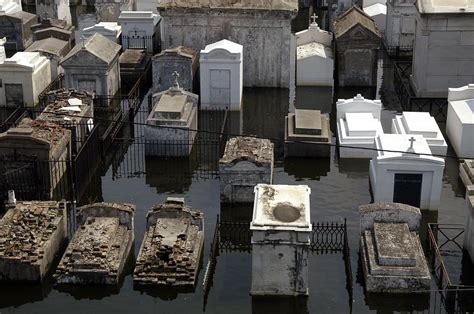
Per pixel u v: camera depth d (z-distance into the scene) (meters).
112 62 39.19
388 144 28.89
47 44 42.28
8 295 23.50
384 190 28.23
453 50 38.66
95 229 24.94
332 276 24.36
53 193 29.19
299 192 24.52
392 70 45.25
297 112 34.53
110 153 33.81
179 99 34.28
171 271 23.72
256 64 41.44
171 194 30.06
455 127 33.75
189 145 33.19
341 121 34.31
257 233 22.36
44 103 37.38
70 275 23.52
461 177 31.16
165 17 41.12
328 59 41.56
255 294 23.14
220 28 41.00
